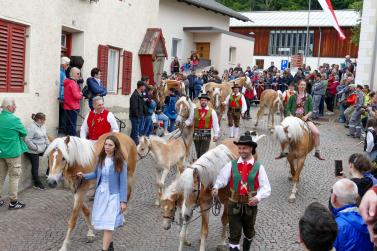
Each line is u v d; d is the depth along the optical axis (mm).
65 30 10984
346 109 17953
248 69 25391
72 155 6355
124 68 13586
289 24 41406
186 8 25703
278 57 42375
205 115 9414
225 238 6363
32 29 9148
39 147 8969
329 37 40406
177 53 25797
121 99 13625
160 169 8367
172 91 14703
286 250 6531
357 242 3625
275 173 10883
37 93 9453
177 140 8945
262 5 55375
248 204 5516
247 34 43531
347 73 21547
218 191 6051
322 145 14523
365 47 19344
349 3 47938
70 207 8188
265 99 16672
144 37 14781
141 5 14398
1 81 8445
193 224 7590
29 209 7945
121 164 5898
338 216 3850
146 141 8062
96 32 11875
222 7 29938
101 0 11984
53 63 9945
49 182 6102
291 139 8672
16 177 7918
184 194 5777
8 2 8367
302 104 10078
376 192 3686
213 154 6020
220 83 18734
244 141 5441
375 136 7691
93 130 8242
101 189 5852
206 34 26672
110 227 5754
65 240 6242
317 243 2908
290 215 8008
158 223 7566
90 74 11703
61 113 10438
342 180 4027
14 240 6648
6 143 7781
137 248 6547
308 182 10211
